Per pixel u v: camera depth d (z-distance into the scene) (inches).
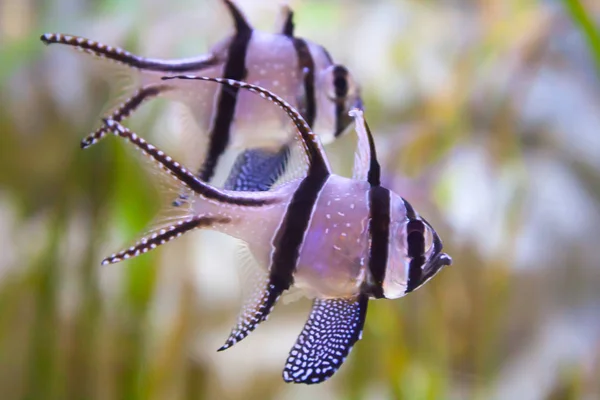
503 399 28.3
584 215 34.8
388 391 23.0
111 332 22.3
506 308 28.3
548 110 37.1
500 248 26.7
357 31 31.4
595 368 29.1
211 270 28.2
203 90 15.1
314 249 14.2
